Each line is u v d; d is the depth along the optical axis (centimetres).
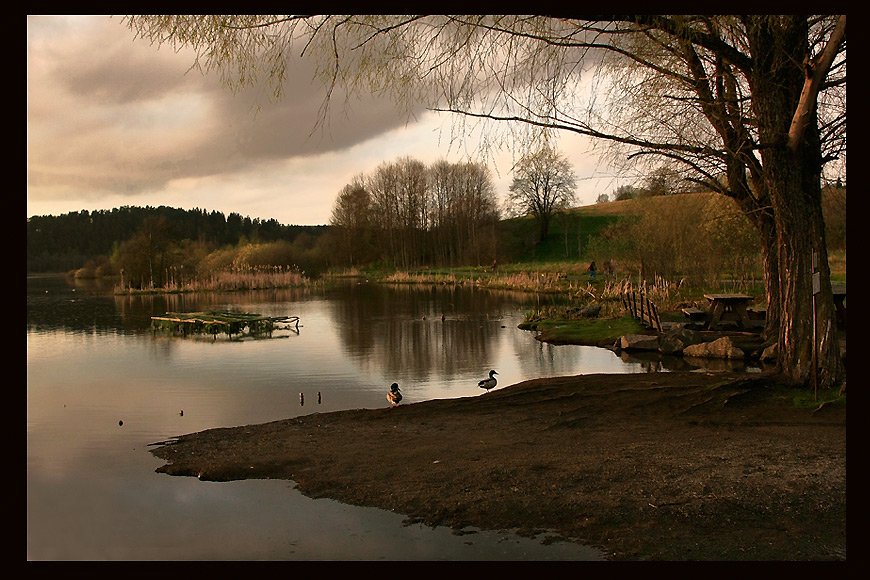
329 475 662
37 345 2158
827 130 1000
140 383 1434
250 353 1903
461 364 1628
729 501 520
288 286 5516
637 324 2161
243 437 864
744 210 1270
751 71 885
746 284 3150
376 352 1869
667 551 447
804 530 467
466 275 6106
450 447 746
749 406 868
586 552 454
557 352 1816
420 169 7219
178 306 3756
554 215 7394
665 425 809
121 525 555
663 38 901
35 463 773
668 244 3209
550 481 591
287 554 480
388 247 7481
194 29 604
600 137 776
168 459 770
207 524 550
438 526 515
